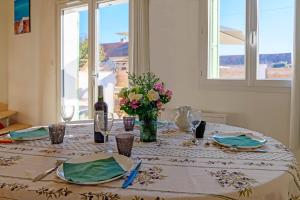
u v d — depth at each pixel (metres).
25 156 1.27
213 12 3.03
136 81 1.60
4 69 5.07
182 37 3.15
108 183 0.96
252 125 2.77
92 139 1.58
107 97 3.97
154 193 0.89
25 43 4.64
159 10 3.27
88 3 4.04
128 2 3.62
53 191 0.91
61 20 4.42
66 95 4.50
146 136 1.51
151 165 1.14
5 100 5.10
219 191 0.90
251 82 2.76
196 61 3.08
